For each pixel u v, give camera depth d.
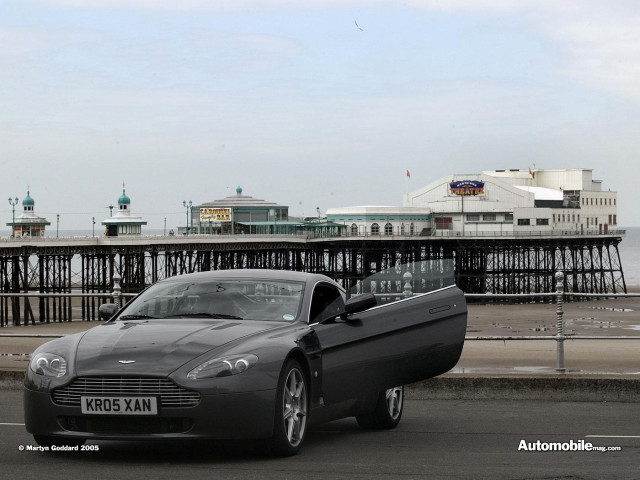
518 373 13.76
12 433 10.29
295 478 8.02
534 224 123.50
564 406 12.59
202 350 8.67
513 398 13.18
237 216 126.19
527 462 8.85
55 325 51.78
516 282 127.81
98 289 88.06
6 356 16.69
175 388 8.43
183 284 10.12
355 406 10.21
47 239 80.94
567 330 50.59
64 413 8.59
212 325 9.21
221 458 8.94
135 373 8.45
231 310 9.66
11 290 79.50
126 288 89.12
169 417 8.43
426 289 10.41
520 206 122.62
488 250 122.00
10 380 13.95
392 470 8.41
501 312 70.75
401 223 123.44
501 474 8.26
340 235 122.44
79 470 8.31
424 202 125.50
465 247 121.88
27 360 15.88
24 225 106.31
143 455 9.12
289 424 8.97
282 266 123.69
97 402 8.49
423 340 10.25
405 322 10.15
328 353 9.55
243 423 8.52
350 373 9.82
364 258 120.12
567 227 129.12
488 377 13.23
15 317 58.16
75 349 8.89
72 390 8.59
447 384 13.28
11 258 80.00
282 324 9.41
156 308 9.82
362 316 9.99
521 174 138.25
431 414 11.99
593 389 13.04
